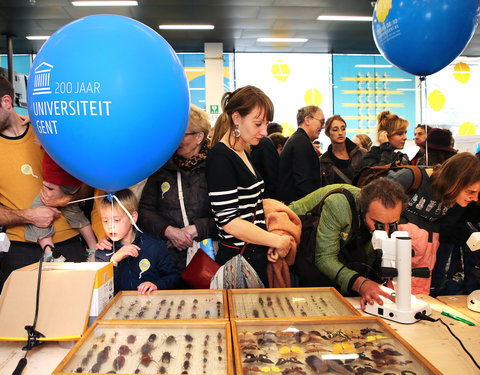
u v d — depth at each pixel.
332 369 0.93
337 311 1.28
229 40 7.32
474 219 2.01
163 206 1.88
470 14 2.04
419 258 1.77
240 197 1.61
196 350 1.02
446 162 1.69
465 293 2.02
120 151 1.21
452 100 7.66
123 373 0.92
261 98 1.52
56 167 1.60
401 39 2.15
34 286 1.21
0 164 1.66
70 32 1.16
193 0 5.55
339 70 7.82
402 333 1.21
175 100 1.26
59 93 1.12
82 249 1.91
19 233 1.70
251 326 1.14
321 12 6.04
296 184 2.61
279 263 1.68
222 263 1.66
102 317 1.20
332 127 3.37
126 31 1.18
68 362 0.95
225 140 1.60
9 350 1.14
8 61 6.67
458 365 1.03
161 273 1.70
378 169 2.03
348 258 1.63
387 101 7.77
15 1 5.41
